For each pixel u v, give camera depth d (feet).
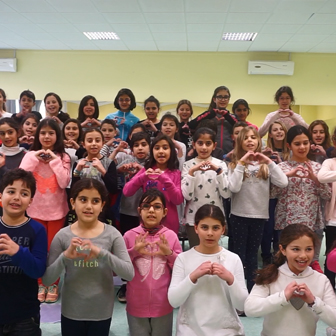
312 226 7.80
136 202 8.13
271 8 15.35
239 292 5.21
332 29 17.81
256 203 7.63
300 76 22.56
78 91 23.24
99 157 8.34
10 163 8.32
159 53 22.84
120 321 6.98
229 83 22.76
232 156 8.46
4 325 4.94
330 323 4.77
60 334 6.40
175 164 8.06
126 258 5.39
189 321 5.44
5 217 5.21
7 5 15.56
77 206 5.38
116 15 16.53
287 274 5.28
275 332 5.11
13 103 23.35
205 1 14.83
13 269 5.01
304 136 8.15
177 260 5.75
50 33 19.40
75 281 5.33
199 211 5.70
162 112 22.99
